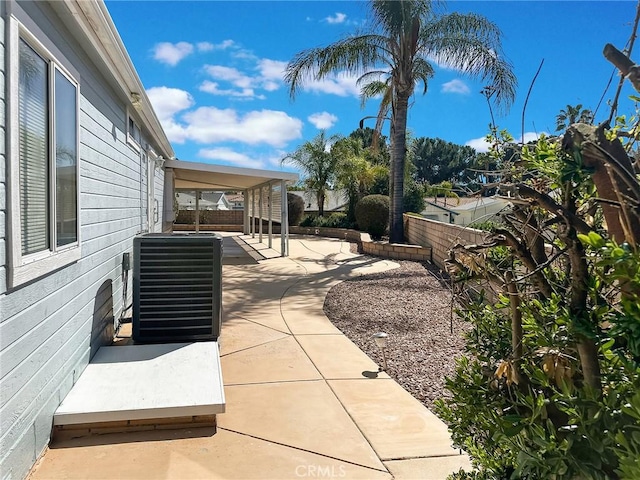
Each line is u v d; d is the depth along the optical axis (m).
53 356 3.13
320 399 3.92
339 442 3.22
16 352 2.52
